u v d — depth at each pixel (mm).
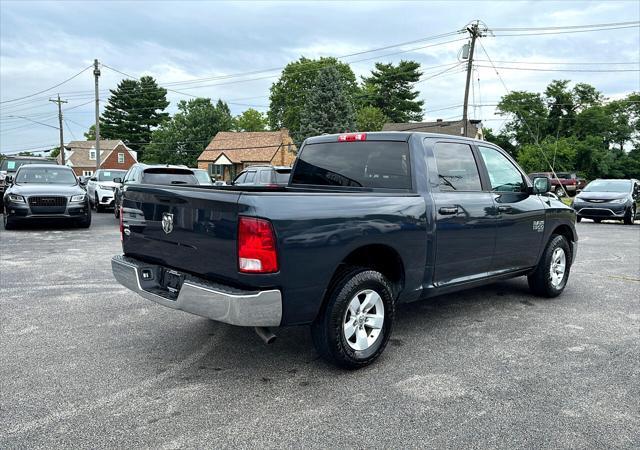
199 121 71562
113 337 4383
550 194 6027
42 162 19250
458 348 4219
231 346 4188
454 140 4672
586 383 3518
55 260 8055
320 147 4906
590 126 64062
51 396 3215
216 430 2816
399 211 3863
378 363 3859
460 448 2664
